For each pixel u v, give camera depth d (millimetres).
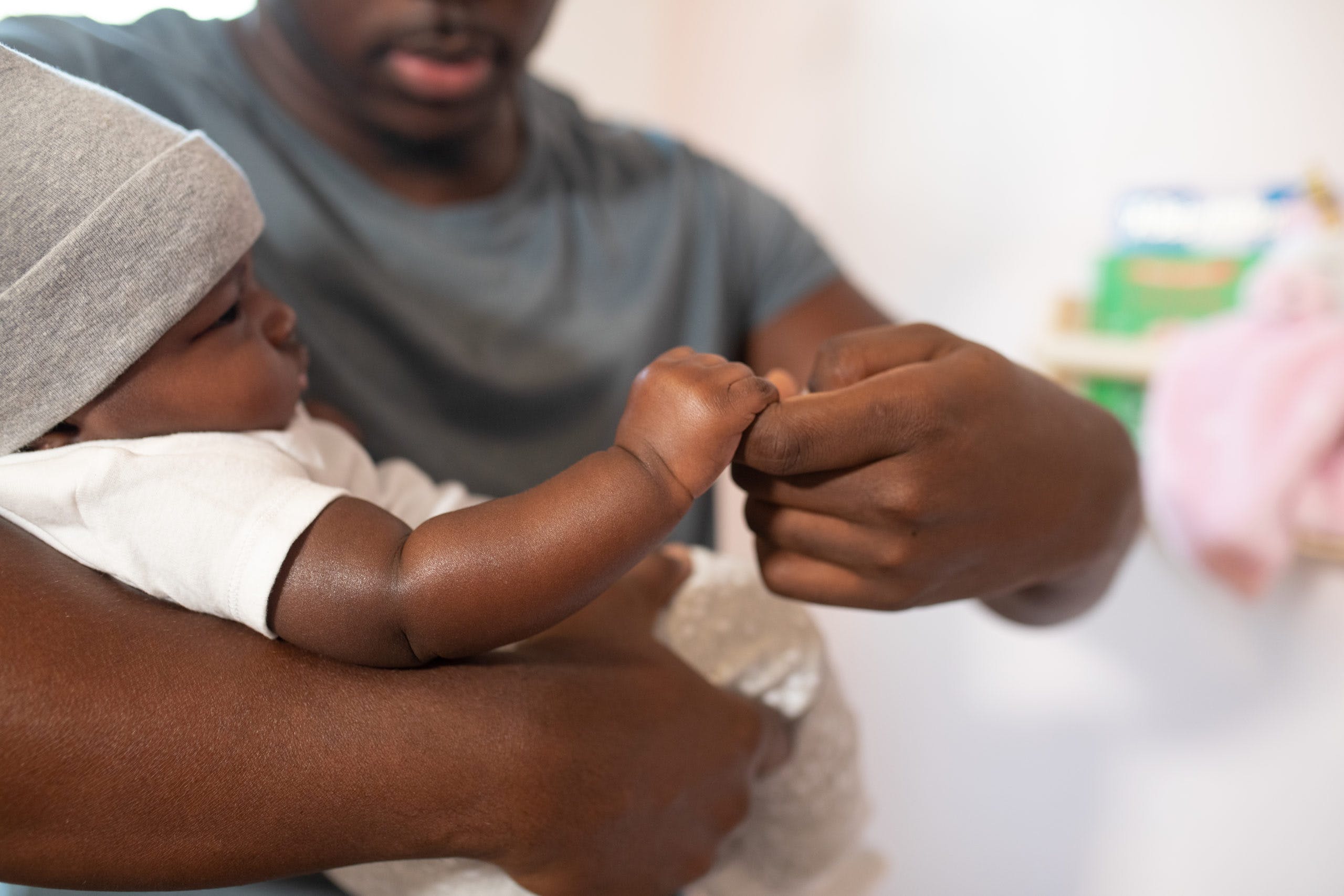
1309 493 1021
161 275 411
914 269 1560
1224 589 1188
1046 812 1436
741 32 1674
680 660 508
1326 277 1001
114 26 667
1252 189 1204
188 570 392
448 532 385
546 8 640
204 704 371
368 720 389
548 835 416
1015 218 1434
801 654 618
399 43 588
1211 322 1120
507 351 722
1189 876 1314
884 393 416
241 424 460
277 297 628
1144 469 1137
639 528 386
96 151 400
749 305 869
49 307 391
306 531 391
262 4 668
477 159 716
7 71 401
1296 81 1166
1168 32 1250
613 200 797
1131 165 1312
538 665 445
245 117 655
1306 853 1222
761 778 623
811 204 1661
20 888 558
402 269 690
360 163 693
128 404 426
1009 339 1466
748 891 681
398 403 692
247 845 368
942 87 1475
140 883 364
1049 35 1354
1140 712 1340
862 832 718
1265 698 1233
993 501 460
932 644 1533
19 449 422
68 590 389
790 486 453
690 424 390
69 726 351
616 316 763
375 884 509
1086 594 651
